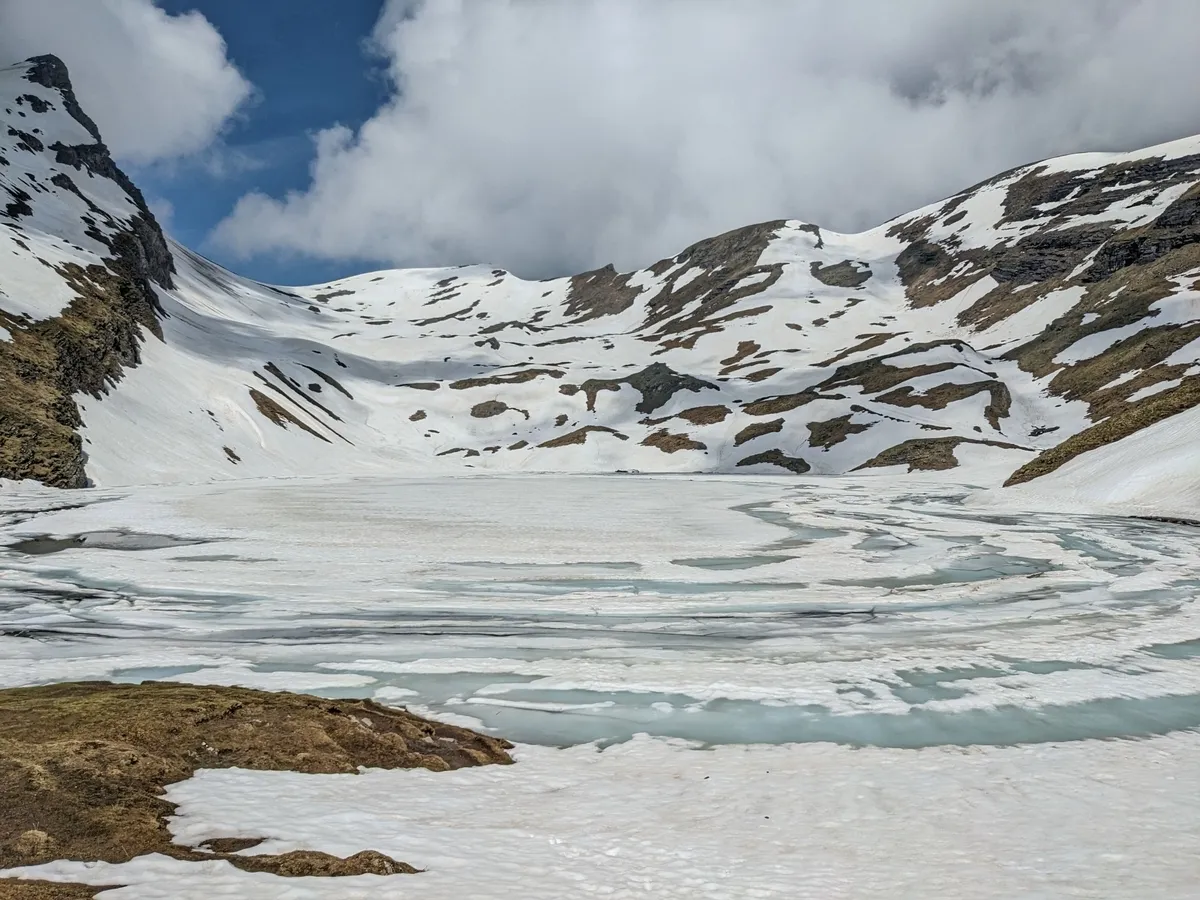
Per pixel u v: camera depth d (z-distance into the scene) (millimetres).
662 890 6969
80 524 38594
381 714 12664
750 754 11469
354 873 6961
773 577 25938
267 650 17375
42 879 6645
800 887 7102
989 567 27719
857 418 108500
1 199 109250
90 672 15578
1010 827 8680
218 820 8227
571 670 15820
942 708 13523
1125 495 44188
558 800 9523
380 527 38438
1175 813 9062
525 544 32875
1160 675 15266
